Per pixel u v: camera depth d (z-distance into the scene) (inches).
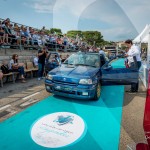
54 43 499.5
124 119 146.5
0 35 332.8
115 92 235.0
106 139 114.7
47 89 195.3
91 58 217.0
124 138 116.0
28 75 358.6
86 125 133.7
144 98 208.5
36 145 106.2
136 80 189.5
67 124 133.9
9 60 325.1
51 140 111.8
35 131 122.6
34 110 161.2
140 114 158.2
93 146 106.6
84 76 178.7
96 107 172.6
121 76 187.6
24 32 413.1
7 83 287.1
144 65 261.6
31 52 409.1
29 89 243.0
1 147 103.7
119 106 178.1
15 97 201.9
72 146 106.0
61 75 184.4
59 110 162.4
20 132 121.0
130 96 217.3
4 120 138.9
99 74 197.2
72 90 177.2
